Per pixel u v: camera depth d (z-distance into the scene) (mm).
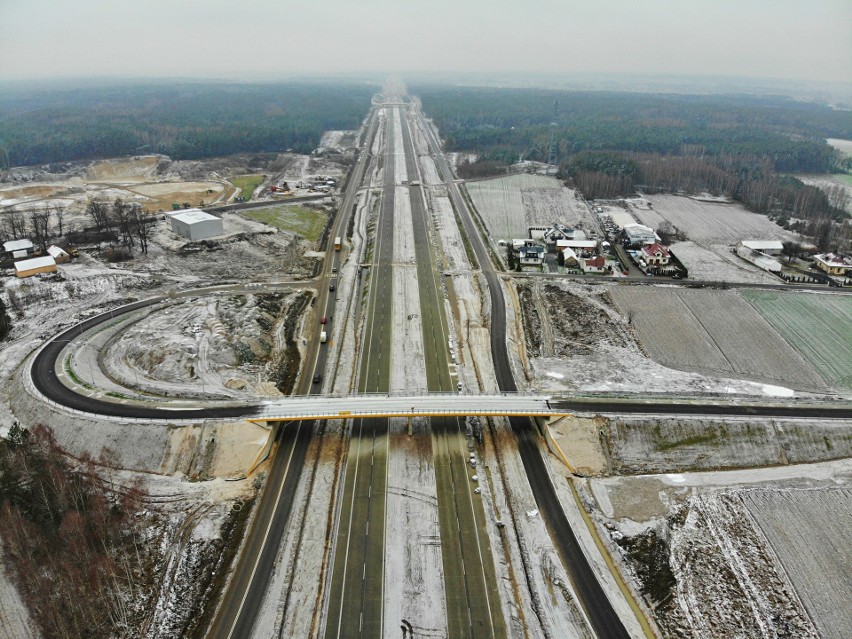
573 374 88562
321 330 101750
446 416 77062
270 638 48875
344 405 73500
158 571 54750
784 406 76875
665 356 95312
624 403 75938
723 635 49875
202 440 68438
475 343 97312
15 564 53062
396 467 69062
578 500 65125
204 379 81938
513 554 58031
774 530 59844
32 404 73875
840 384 87375
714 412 74938
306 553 57469
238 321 98625
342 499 64250
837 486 66188
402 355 93000
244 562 56281
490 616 51375
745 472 69250
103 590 51531
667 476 68625
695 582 54875
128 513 60250
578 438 71688
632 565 57031
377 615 51219
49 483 58750
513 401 75250
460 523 61438
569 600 53062
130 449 67688
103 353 88812
